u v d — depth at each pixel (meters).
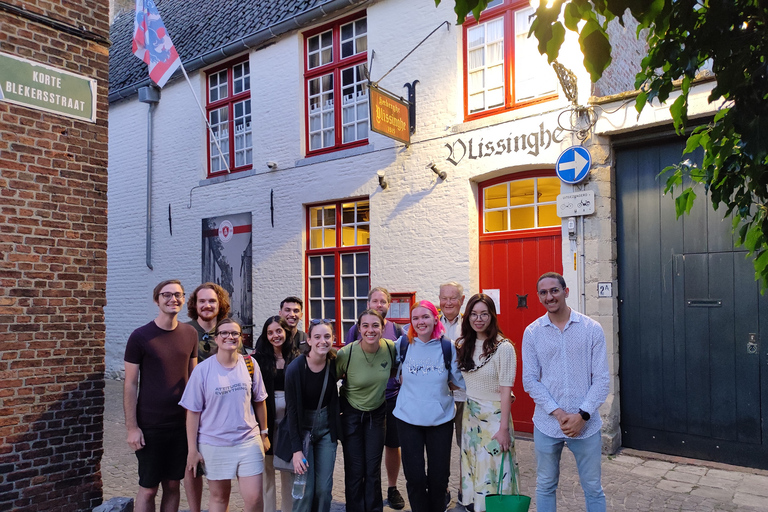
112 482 5.44
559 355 3.58
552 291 3.57
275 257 9.01
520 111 6.56
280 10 9.08
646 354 5.90
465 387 4.15
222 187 9.82
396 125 7.16
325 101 8.67
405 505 4.63
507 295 6.82
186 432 3.92
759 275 2.51
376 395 4.04
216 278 9.87
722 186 2.44
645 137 5.82
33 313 4.48
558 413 3.47
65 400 4.62
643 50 8.02
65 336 4.65
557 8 1.77
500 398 3.94
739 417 5.38
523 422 6.66
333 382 3.98
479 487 3.98
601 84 6.41
